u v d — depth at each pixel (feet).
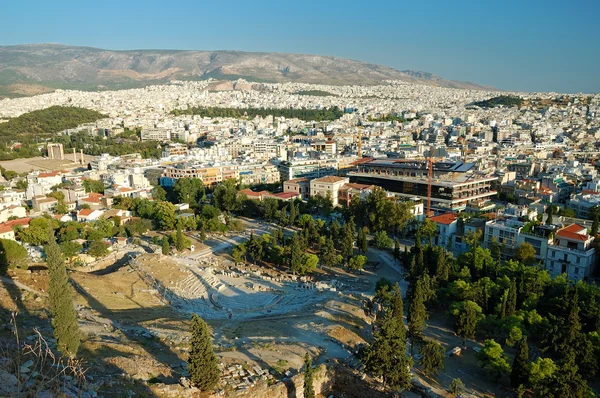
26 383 220.84
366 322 420.77
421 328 381.19
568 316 375.86
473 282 483.92
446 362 369.91
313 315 419.74
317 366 314.14
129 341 321.93
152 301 470.80
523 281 463.83
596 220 552.82
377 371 302.86
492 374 341.82
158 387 253.24
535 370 313.94
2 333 295.89
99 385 239.91
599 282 512.63
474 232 621.31
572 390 296.92
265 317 436.76
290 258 613.11
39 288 432.25
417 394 312.50
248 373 290.76
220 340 351.87
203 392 259.39
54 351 270.26
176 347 324.80
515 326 381.19
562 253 528.22
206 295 510.58
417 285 387.96
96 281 496.23
